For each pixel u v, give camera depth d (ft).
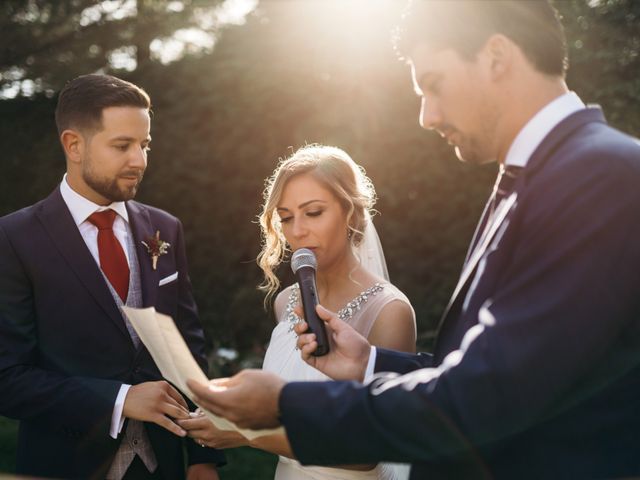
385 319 8.05
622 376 4.90
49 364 8.32
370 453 4.96
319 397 5.09
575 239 4.61
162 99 24.06
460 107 5.28
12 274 8.25
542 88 5.22
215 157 23.34
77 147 8.54
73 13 22.65
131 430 8.52
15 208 24.43
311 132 21.98
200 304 23.95
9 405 8.07
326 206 8.15
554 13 5.35
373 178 22.03
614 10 21.06
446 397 4.66
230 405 5.38
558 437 4.88
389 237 22.47
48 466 8.37
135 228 9.09
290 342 8.58
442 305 21.99
